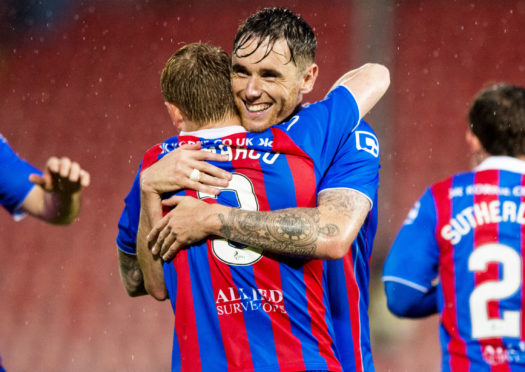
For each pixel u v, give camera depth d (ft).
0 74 224.33
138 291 36.63
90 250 152.25
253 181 30.78
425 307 35.63
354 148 32.71
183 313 30.96
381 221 94.22
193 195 31.14
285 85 31.22
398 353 96.37
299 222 29.63
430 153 182.39
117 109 210.18
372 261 94.53
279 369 29.55
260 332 30.01
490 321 32.76
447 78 206.08
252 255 30.09
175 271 31.55
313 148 31.24
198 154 31.12
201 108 31.71
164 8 236.22
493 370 32.32
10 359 108.58
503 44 213.87
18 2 230.27
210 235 30.50
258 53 30.55
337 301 32.35
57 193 32.24
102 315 123.24
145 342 112.06
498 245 33.27
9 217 165.68
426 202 35.09
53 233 159.12
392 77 98.89
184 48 32.68
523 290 32.71
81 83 219.20
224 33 226.79
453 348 33.40
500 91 35.24
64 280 139.95
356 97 33.96
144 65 223.30
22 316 125.49
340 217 30.30
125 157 192.54
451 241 33.99
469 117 35.96
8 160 32.91
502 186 33.88
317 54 213.25
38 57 228.84
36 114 211.00
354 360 32.53
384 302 94.94
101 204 171.12
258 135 31.27
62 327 119.96
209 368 30.19
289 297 30.09
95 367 104.94
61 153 195.31
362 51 99.50
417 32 219.61
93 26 233.55
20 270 145.79
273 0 230.89
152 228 31.68
